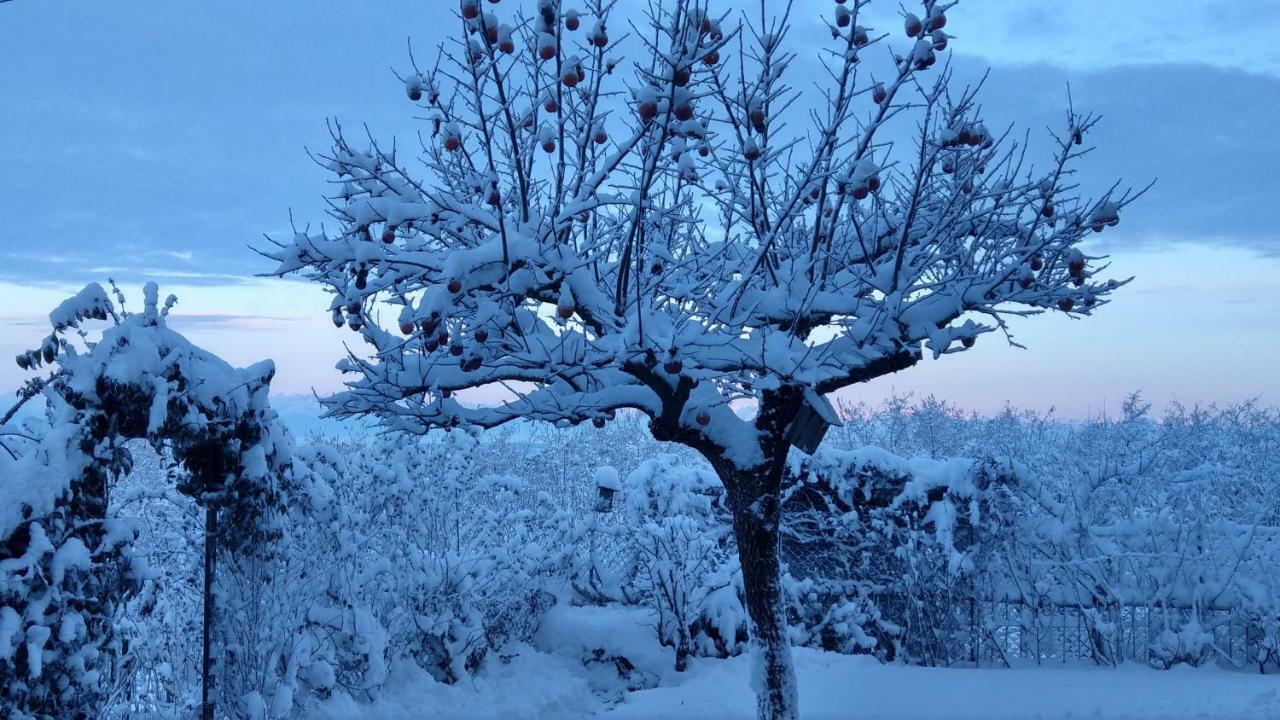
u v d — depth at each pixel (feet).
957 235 28.30
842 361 27.14
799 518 44.98
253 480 27.68
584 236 30.25
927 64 22.99
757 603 29.40
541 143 24.63
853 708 34.17
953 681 38.04
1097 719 32.53
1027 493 42.96
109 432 24.44
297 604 32.07
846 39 24.25
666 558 42.19
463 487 42.93
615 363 26.25
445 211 24.53
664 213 27.02
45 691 22.58
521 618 42.96
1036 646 41.86
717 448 29.43
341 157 25.63
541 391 29.04
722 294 27.40
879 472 44.42
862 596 43.34
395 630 37.27
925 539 42.42
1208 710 32.86
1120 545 42.60
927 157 26.91
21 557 22.54
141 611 26.71
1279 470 61.05
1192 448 67.92
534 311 27.76
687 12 22.43
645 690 38.75
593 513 48.03
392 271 24.56
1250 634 40.34
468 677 38.58
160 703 34.68
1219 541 42.01
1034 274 27.48
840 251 30.32
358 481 37.68
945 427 93.35
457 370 27.43
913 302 26.84
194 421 25.77
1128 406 64.85
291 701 29.99
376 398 27.86
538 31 22.31
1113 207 25.13
